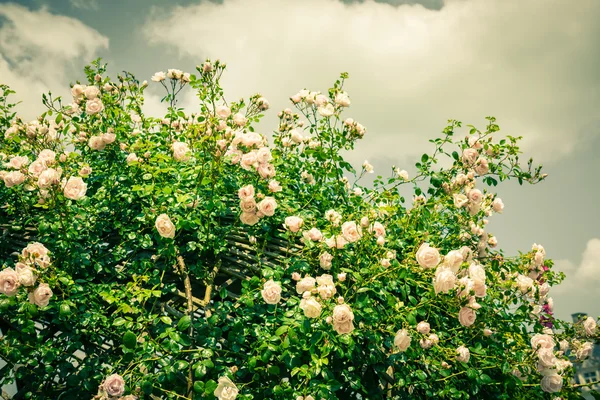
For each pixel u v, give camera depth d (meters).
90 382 2.31
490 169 3.26
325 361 2.18
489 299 2.93
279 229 2.96
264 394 2.30
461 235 3.36
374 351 2.54
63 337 2.46
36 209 3.37
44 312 2.56
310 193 3.46
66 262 2.68
